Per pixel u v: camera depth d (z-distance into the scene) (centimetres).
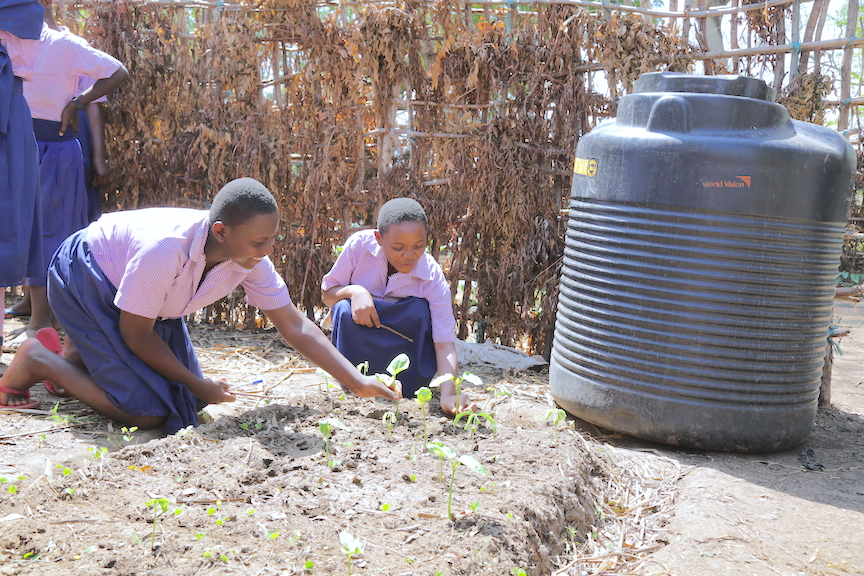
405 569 184
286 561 184
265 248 269
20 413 310
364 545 195
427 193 481
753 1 436
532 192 466
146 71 498
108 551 183
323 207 495
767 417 310
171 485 224
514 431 292
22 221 356
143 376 295
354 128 486
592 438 328
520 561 198
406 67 474
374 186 494
